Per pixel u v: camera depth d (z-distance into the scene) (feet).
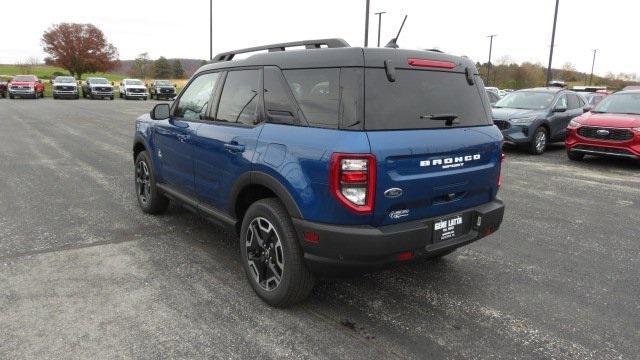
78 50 190.39
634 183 27.02
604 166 32.99
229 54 14.12
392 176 9.41
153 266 13.37
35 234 15.72
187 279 12.59
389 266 9.99
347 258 9.55
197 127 13.62
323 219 9.60
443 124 10.52
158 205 17.61
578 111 42.04
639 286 12.94
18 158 29.89
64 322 10.29
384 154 9.23
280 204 10.75
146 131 17.21
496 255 15.03
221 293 11.84
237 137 11.72
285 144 10.26
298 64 10.68
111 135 42.63
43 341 9.58
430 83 10.57
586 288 12.75
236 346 9.59
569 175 29.25
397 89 9.91
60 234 15.79
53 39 189.47
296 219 10.00
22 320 10.34
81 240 15.28
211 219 13.53
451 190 10.61
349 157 9.08
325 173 9.34
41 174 25.13
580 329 10.62
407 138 9.64
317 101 10.03
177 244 15.11
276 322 10.55
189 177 14.39
